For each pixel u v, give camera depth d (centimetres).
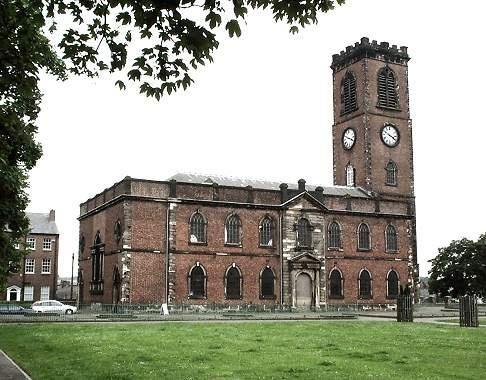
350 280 6981
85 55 1166
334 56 8625
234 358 2139
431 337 3062
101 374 1786
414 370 1873
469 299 4022
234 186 6506
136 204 5922
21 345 2602
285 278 6519
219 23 1066
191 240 6122
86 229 7244
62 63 2169
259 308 6300
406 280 7362
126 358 2133
